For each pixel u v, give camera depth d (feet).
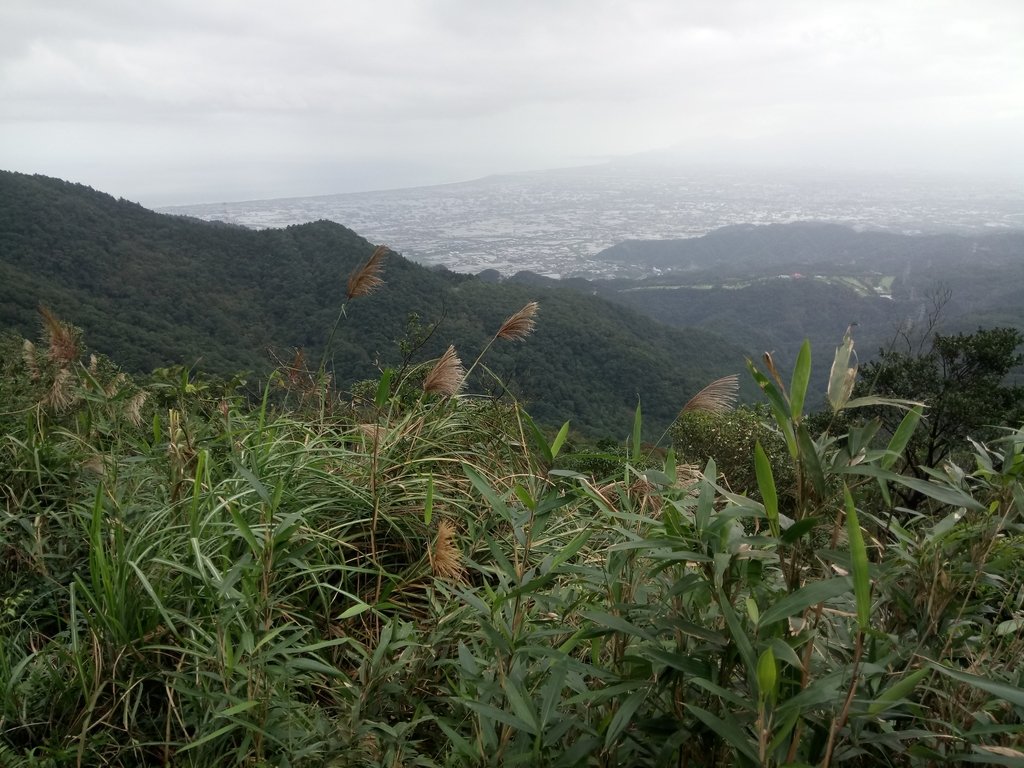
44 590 7.41
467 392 11.72
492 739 5.01
